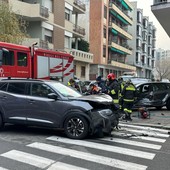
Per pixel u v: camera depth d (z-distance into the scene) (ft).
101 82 45.55
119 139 28.55
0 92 30.60
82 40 146.10
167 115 46.21
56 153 22.95
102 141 27.48
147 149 25.00
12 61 45.19
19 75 46.37
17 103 29.84
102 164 20.47
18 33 67.00
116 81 38.40
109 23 181.37
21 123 29.78
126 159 21.81
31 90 30.07
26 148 24.27
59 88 30.01
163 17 48.34
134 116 44.06
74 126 27.96
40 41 93.15
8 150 23.52
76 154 22.79
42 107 28.99
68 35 119.75
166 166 20.30
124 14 210.59
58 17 110.01
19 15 79.92
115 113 30.48
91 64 168.76
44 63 51.49
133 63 257.55
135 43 260.83
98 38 167.32
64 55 57.21
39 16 93.15
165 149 25.18
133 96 39.78
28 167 19.49
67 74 58.29
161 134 31.86
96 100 28.30
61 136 29.19
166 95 52.13
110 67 190.80
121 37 218.59
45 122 28.94
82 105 27.89
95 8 167.02
